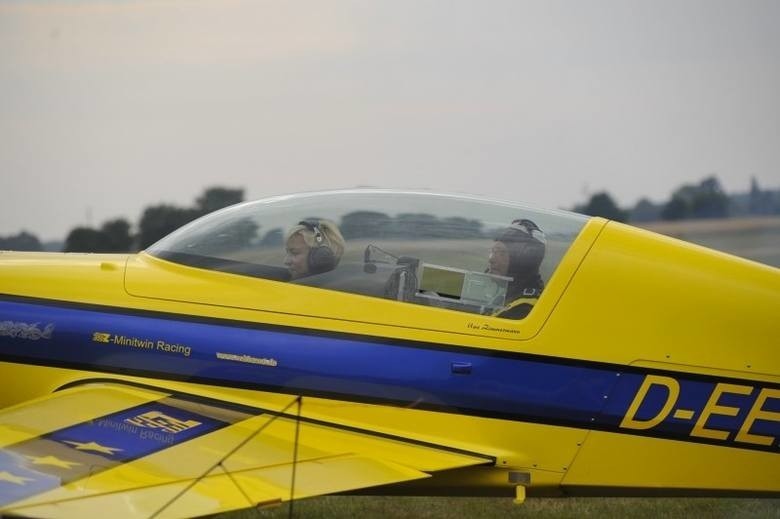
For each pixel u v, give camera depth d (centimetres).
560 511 2220
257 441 1727
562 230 1831
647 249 1820
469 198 1881
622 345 1775
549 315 1780
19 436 1653
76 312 1902
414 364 1778
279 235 1867
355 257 1831
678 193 12231
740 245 11294
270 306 1836
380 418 1791
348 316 1809
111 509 1459
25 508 1445
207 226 1928
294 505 2228
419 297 1805
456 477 1833
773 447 1792
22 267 1966
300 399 1808
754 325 1783
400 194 1883
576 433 1778
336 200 1886
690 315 1781
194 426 1742
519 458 1784
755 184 12269
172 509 1471
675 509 2241
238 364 1825
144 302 1886
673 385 1775
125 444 1652
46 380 1902
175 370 1848
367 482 1650
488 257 1806
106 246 9562
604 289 1786
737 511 2220
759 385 1778
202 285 1872
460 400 1773
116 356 1873
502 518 2166
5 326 1919
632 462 1784
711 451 1786
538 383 1772
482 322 1783
